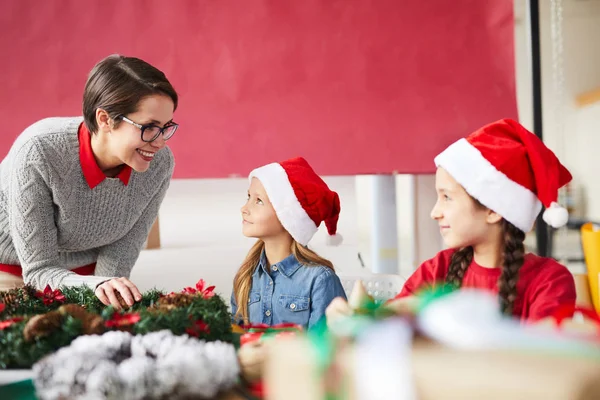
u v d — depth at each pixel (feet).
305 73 7.04
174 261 8.89
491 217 3.80
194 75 7.18
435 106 6.91
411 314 1.73
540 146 3.79
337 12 6.95
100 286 3.80
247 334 3.28
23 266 4.60
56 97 7.33
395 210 8.46
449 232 3.86
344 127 7.04
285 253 5.10
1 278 4.97
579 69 13.26
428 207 8.68
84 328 2.88
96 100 4.34
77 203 4.77
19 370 2.75
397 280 5.16
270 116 7.13
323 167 7.11
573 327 1.98
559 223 3.64
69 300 3.74
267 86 7.10
